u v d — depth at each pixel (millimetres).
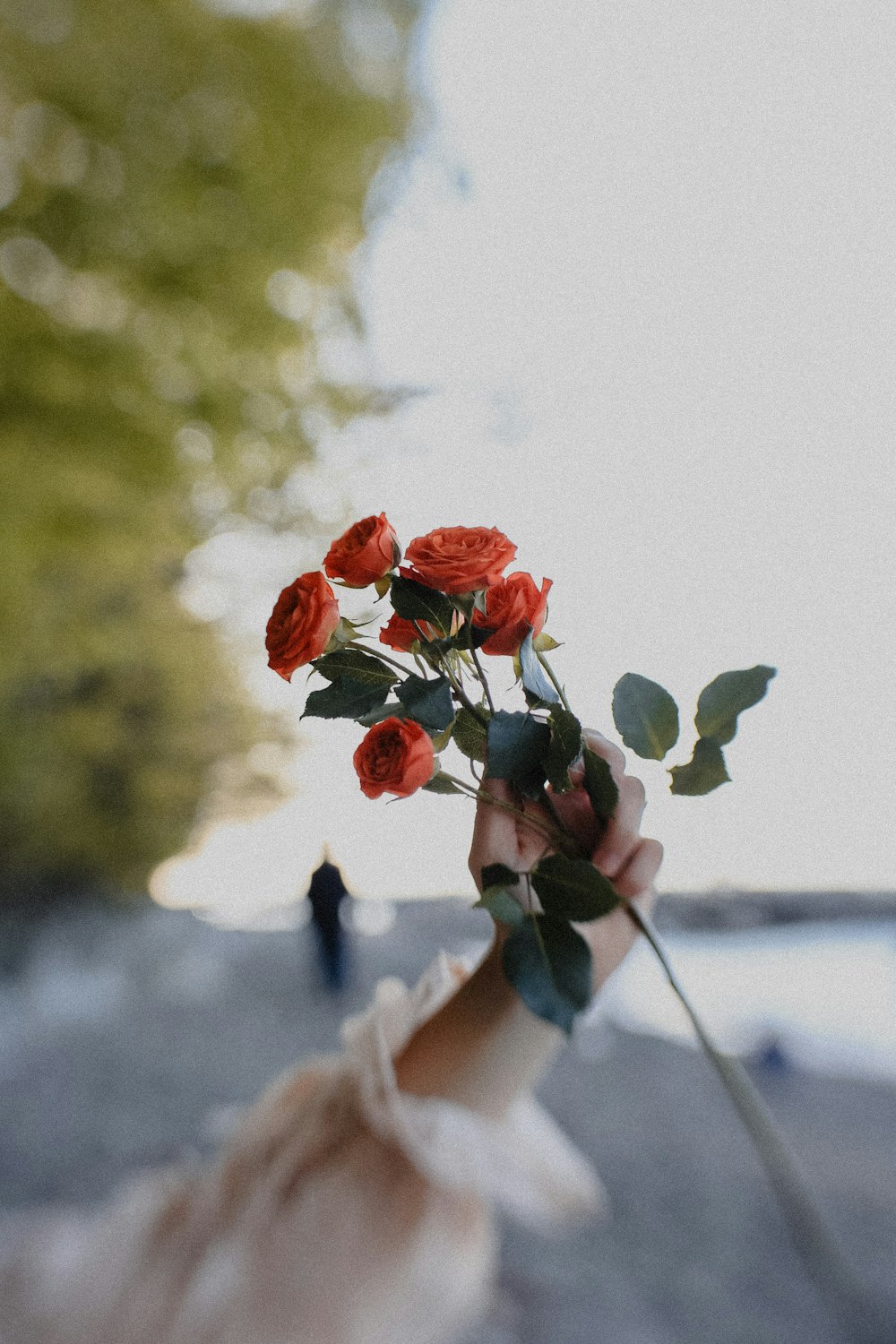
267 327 3832
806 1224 518
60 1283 667
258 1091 4492
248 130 3684
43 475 3625
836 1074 4109
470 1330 2258
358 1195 619
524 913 550
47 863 9219
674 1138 3623
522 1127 635
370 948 7652
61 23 3455
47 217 3482
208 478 4051
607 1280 2551
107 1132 3885
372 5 3797
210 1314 606
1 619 4316
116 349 3590
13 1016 6684
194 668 7980
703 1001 4973
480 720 638
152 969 8352
